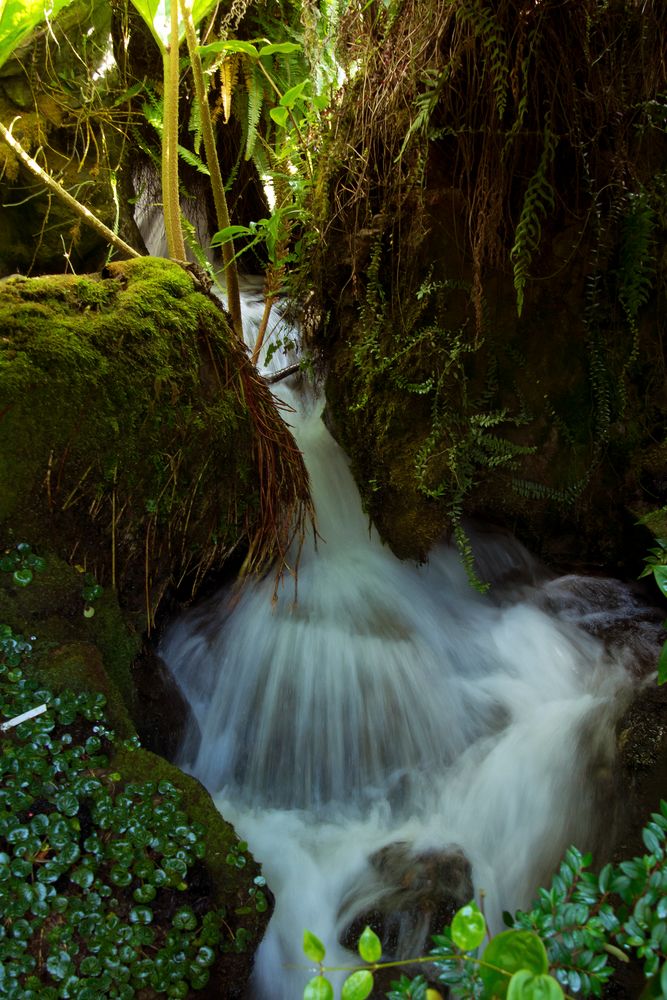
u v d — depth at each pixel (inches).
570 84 105.2
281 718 107.9
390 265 122.9
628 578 126.0
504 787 100.4
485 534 126.7
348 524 130.7
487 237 112.7
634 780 92.3
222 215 125.8
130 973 71.2
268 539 113.2
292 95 118.3
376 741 107.2
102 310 98.6
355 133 121.3
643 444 122.1
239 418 107.6
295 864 93.5
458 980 52.2
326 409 134.6
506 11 99.5
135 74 157.6
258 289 166.7
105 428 95.3
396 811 102.7
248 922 78.3
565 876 58.5
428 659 114.0
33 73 141.3
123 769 83.5
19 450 91.2
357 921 86.5
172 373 100.6
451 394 119.5
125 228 155.7
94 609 96.0
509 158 109.5
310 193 129.5
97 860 75.9
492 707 111.0
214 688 111.6
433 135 109.4
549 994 44.5
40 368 91.7
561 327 119.3
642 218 110.7
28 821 76.0
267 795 105.8
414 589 124.4
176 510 103.3
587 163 111.1
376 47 116.3
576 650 116.5
